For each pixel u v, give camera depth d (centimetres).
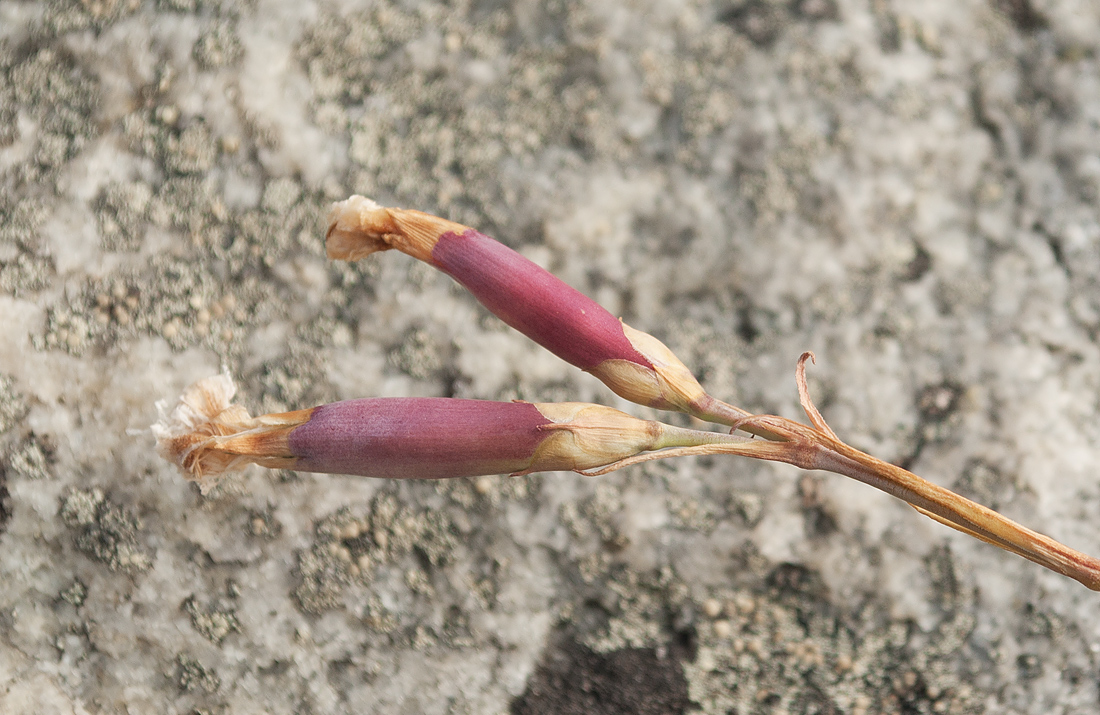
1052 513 19
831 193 19
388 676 18
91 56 19
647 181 19
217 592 18
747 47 19
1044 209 19
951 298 19
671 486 19
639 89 19
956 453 19
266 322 19
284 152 19
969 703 19
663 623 19
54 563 18
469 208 19
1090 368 19
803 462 16
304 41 19
